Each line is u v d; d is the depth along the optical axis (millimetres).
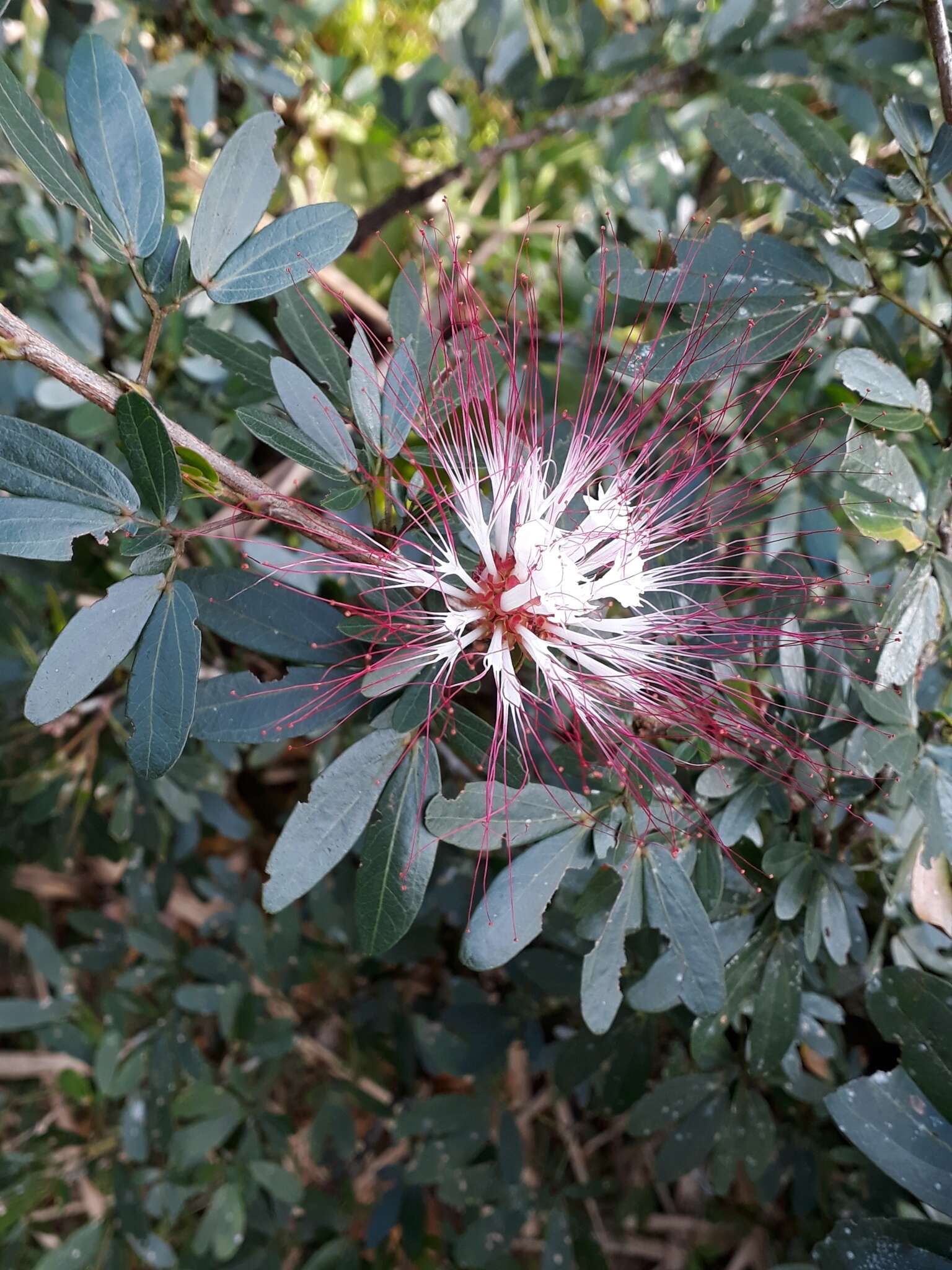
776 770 156
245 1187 224
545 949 201
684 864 151
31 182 229
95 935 254
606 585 140
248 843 323
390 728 135
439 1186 225
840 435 203
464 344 153
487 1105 229
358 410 141
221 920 262
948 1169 140
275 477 266
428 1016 252
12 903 290
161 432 118
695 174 283
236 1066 232
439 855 226
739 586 170
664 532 149
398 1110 244
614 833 143
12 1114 286
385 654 136
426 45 331
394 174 310
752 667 160
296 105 277
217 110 264
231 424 238
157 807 252
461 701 185
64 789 245
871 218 153
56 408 226
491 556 139
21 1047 314
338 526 139
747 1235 272
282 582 138
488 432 150
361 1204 259
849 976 183
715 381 159
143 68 236
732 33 235
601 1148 284
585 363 229
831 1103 144
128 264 131
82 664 119
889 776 163
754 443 171
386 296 292
